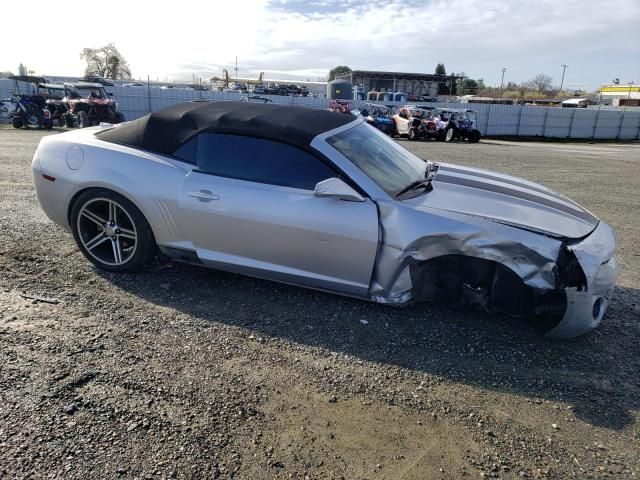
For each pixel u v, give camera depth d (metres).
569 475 2.18
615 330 3.54
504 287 3.34
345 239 3.33
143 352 2.95
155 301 3.61
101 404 2.46
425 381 2.84
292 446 2.28
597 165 15.62
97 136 4.15
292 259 3.51
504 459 2.27
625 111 40.12
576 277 3.04
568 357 3.16
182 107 4.09
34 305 3.43
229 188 3.56
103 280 3.92
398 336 3.30
